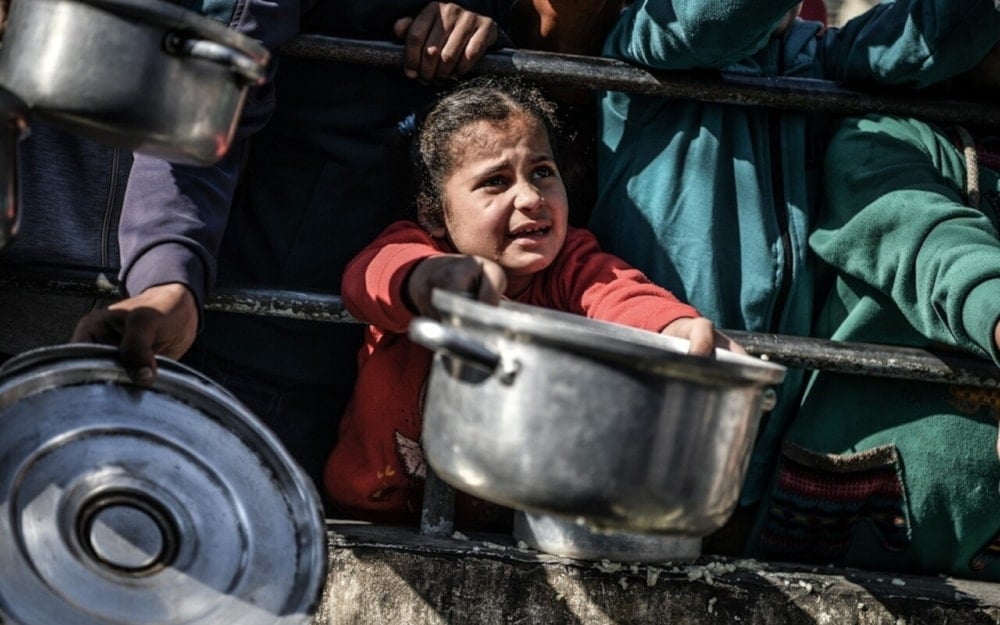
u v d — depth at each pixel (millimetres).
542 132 2365
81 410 1766
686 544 2307
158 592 1688
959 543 2494
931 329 2359
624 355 1532
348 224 2590
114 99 1640
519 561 2248
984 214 2570
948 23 2461
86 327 1902
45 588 1609
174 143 1682
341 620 2250
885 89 2611
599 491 1557
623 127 2578
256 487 1831
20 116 1627
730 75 2527
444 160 2365
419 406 2404
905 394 2479
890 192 2441
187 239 2156
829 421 2482
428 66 2467
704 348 1977
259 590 1756
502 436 1571
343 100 2598
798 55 2682
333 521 2439
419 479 2436
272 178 2607
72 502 1697
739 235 2506
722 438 1615
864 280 2463
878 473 2479
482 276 1883
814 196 2602
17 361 1743
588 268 2387
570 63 2504
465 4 2684
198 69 1679
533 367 1555
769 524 2512
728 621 2279
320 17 2547
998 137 2709
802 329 2535
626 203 2537
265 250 2600
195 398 1860
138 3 1620
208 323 2596
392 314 2143
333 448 2590
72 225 2391
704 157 2516
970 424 2471
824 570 2410
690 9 2359
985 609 2330
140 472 1755
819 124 2648
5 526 1626
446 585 2242
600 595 2248
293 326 2588
